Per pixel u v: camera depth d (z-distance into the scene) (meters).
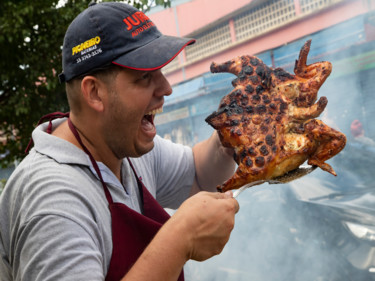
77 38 1.17
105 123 1.21
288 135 1.34
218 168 1.64
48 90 5.17
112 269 1.15
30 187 1.11
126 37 1.14
